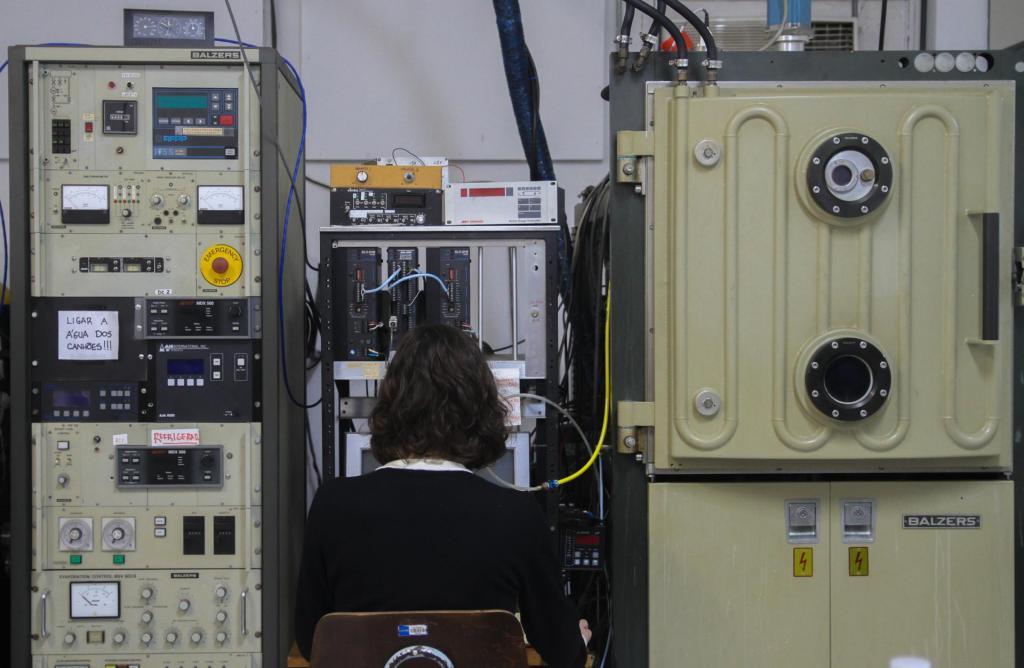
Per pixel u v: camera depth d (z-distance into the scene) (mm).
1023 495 1890
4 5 2789
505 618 1310
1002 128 1816
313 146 2898
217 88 2049
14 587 2018
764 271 1762
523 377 2051
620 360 1877
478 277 2080
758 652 1855
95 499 2039
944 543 1864
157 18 2098
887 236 1754
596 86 2924
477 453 1507
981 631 1863
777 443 1768
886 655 1863
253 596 2051
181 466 2041
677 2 1845
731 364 1767
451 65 2914
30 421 2035
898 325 1755
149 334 2039
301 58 2904
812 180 1719
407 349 1521
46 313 2033
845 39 3037
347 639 1306
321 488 1513
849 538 1864
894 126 1748
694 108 1767
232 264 2049
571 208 2951
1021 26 2768
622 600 1888
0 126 2803
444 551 1396
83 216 2033
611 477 2045
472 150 2918
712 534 1854
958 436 1766
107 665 2039
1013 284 1837
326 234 2041
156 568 2045
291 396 2271
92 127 2035
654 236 1839
